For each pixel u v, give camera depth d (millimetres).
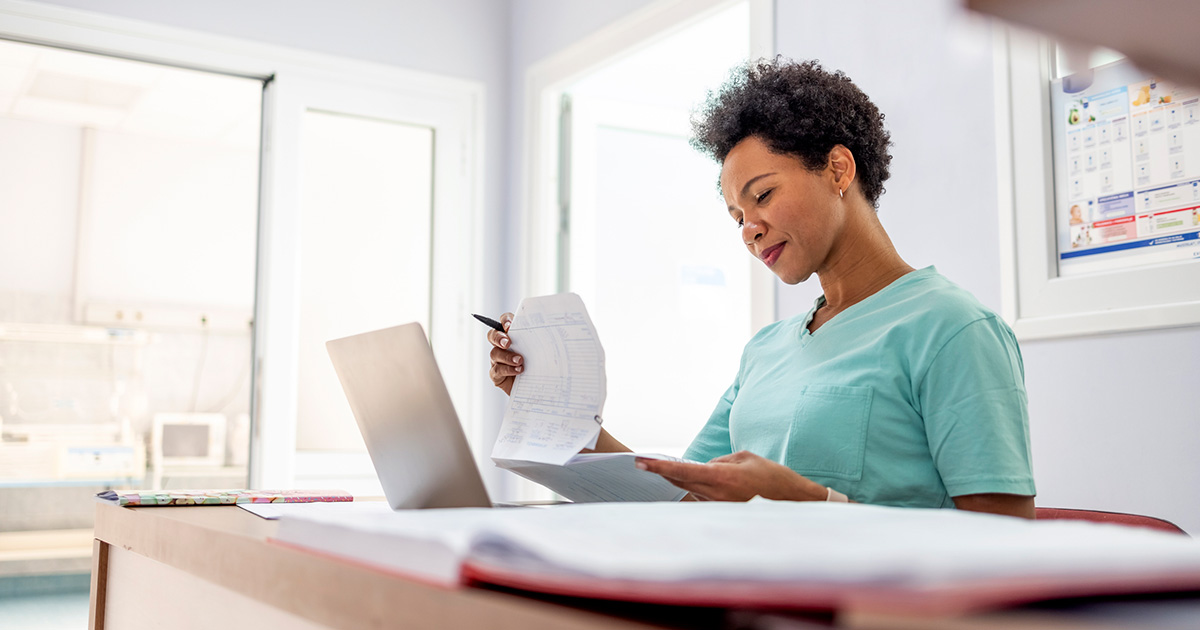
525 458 909
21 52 4156
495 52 3359
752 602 298
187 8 2838
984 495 945
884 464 1051
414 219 3209
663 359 3254
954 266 1783
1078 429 1557
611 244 3207
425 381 779
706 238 3369
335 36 3066
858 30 2018
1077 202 1584
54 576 4629
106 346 5156
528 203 3205
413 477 828
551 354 946
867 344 1107
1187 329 1416
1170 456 1427
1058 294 1592
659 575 315
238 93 4758
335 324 3057
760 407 1207
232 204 5656
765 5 2256
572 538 388
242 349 5602
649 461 784
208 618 754
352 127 3123
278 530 583
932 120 1842
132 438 4949
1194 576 324
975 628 259
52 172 5156
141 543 884
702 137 1310
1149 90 1484
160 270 5422
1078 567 307
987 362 995
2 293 4992
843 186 1178
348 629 450
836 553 333
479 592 380
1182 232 1437
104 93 4730
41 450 4492
